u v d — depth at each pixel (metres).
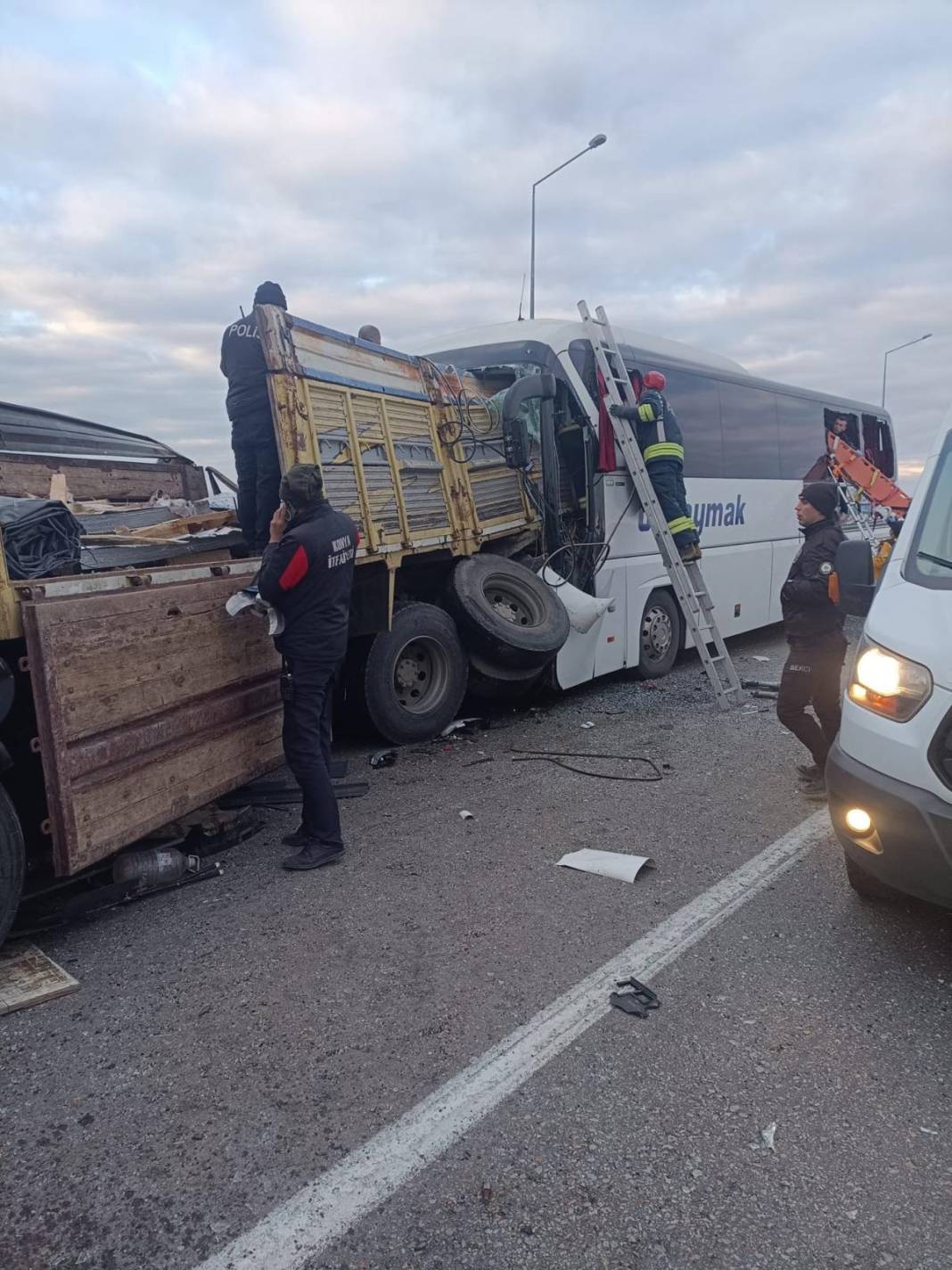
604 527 8.45
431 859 4.72
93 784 3.81
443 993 3.38
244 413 5.73
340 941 3.83
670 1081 2.83
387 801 5.72
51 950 3.85
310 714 4.62
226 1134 2.65
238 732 4.88
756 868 4.46
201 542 5.43
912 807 3.19
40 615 3.54
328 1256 2.21
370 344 6.45
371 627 6.52
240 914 4.14
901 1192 2.36
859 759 3.46
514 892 4.27
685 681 9.43
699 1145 2.55
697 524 9.88
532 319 8.88
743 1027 3.12
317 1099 2.79
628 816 5.29
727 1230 2.25
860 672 3.58
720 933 3.81
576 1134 2.60
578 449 8.39
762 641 12.60
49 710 3.58
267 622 4.95
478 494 7.53
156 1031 3.20
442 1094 2.79
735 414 10.66
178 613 4.36
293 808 5.65
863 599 4.18
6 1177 2.50
